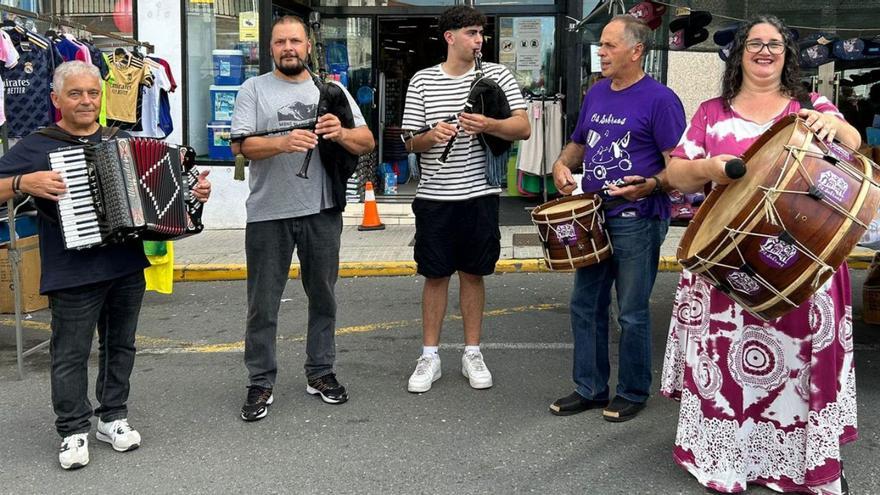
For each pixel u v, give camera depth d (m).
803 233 2.84
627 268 4.18
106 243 3.69
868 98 6.66
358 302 7.25
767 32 3.31
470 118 4.37
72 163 3.61
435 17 11.62
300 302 7.26
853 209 2.85
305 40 4.39
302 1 11.29
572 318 4.48
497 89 4.49
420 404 4.66
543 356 5.53
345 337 6.12
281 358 5.58
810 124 3.06
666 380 3.80
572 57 10.50
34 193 3.54
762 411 3.38
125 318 4.05
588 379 4.46
